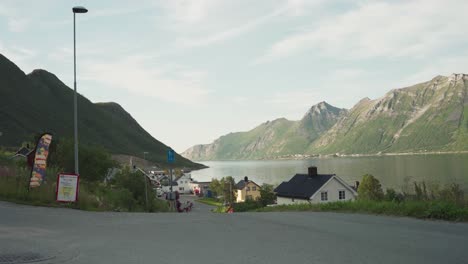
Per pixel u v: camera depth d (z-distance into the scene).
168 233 12.24
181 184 138.25
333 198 51.53
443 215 13.80
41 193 19.88
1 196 19.23
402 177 124.00
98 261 8.32
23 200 19.17
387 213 16.03
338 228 12.92
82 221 14.67
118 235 11.67
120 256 8.80
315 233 12.01
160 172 148.12
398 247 9.60
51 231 12.00
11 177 21.66
